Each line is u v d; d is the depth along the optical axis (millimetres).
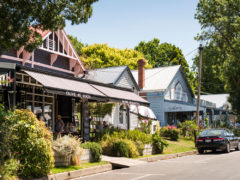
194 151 20578
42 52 18797
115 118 25141
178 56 66250
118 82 26219
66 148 11539
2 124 9211
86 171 11258
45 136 10242
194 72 70250
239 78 44375
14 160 9156
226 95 52844
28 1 11367
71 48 21016
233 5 42656
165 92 34250
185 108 32062
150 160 15969
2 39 11492
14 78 12898
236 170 10875
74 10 12477
